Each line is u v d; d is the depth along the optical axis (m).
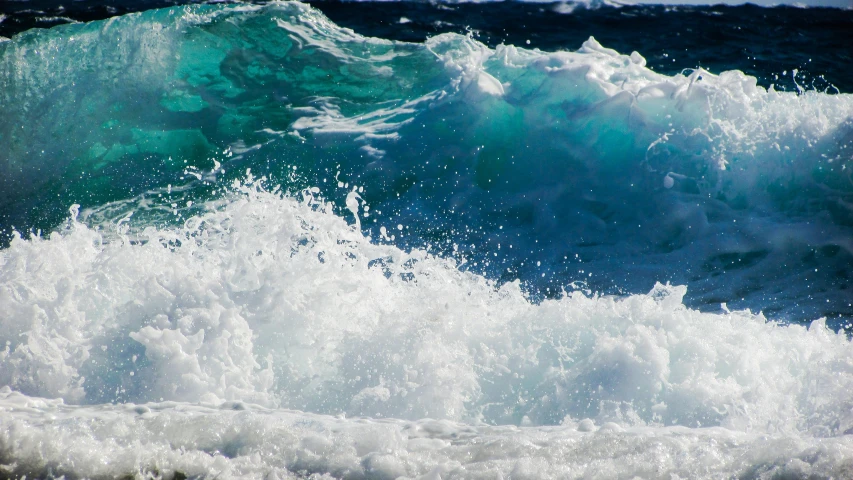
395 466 2.61
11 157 7.95
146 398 3.55
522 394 3.49
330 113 7.98
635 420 3.29
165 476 2.65
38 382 3.59
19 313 3.79
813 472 2.42
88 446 2.76
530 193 6.88
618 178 6.75
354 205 4.72
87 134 8.04
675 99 6.70
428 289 4.32
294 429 2.83
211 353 3.67
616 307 3.82
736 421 3.21
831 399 3.25
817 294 5.48
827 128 6.32
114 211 7.32
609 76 7.14
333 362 3.73
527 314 3.92
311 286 4.03
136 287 3.92
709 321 3.74
